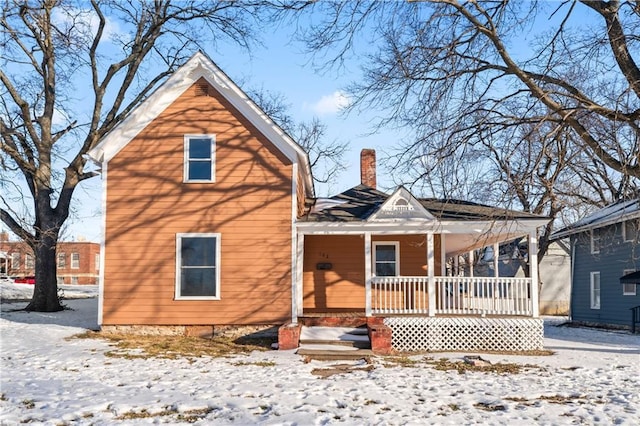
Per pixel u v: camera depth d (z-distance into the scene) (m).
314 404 8.47
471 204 18.45
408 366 12.48
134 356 13.05
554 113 12.27
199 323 16.28
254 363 12.36
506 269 42.56
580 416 8.06
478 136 12.66
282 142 16.81
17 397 8.66
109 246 16.44
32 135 23.88
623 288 24.20
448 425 7.50
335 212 17.97
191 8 23.70
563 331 23.12
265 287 16.41
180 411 8.09
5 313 21.73
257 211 16.62
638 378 11.16
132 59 24.84
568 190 28.14
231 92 16.88
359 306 18.84
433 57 12.99
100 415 7.80
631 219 22.11
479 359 13.55
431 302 16.12
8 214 21.39
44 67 24.53
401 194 16.36
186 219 16.56
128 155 16.72
